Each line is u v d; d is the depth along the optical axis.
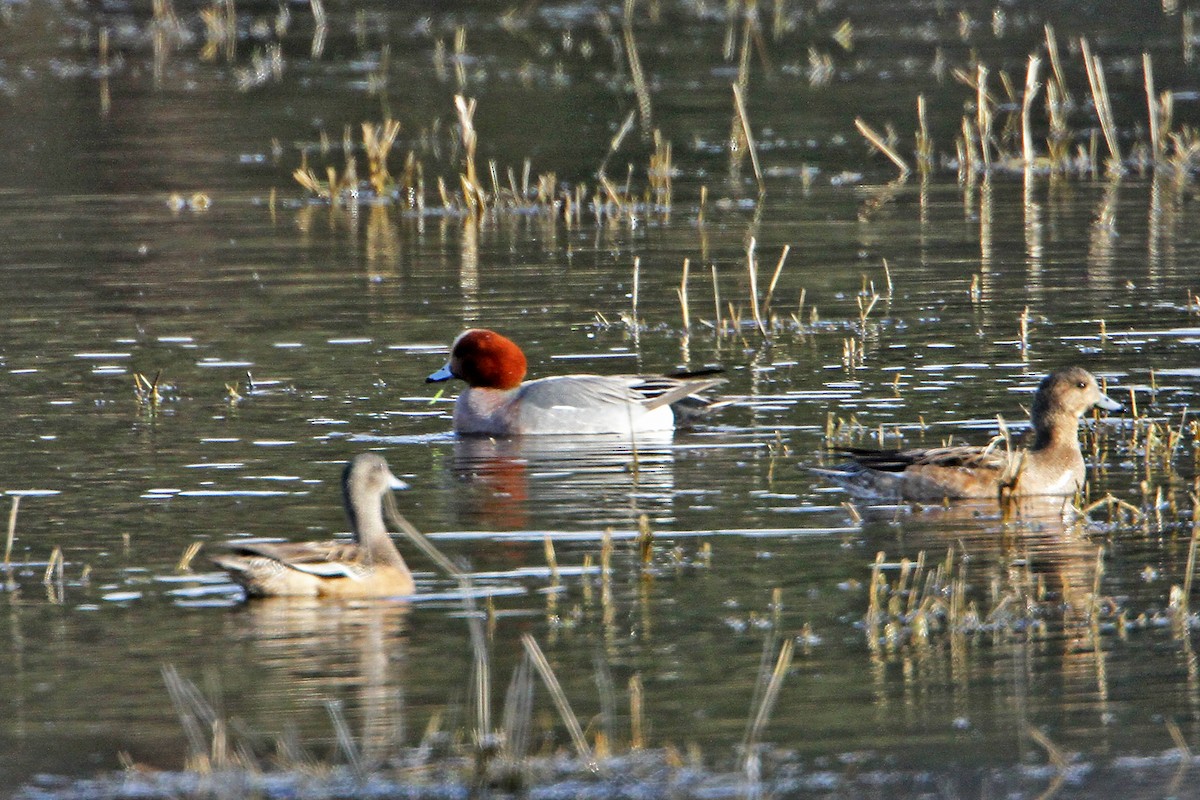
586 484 14.18
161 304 21.44
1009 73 41.03
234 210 28.70
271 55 45.16
